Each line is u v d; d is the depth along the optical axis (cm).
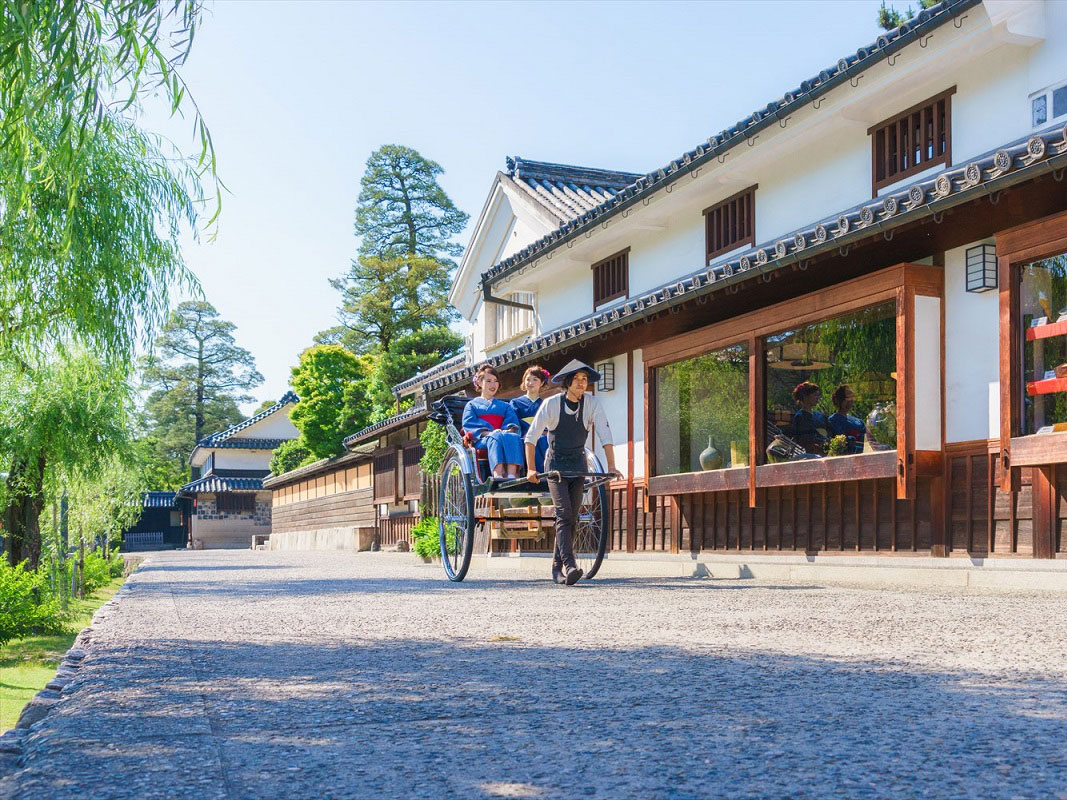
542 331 1672
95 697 246
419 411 2241
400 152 5612
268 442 5909
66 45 360
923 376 746
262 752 185
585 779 165
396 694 248
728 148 1087
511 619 451
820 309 817
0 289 1007
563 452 738
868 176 984
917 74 886
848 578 803
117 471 1645
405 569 1271
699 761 175
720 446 948
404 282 5359
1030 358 652
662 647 338
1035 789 154
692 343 983
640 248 1388
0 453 1477
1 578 1270
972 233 706
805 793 154
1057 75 785
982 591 627
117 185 1081
